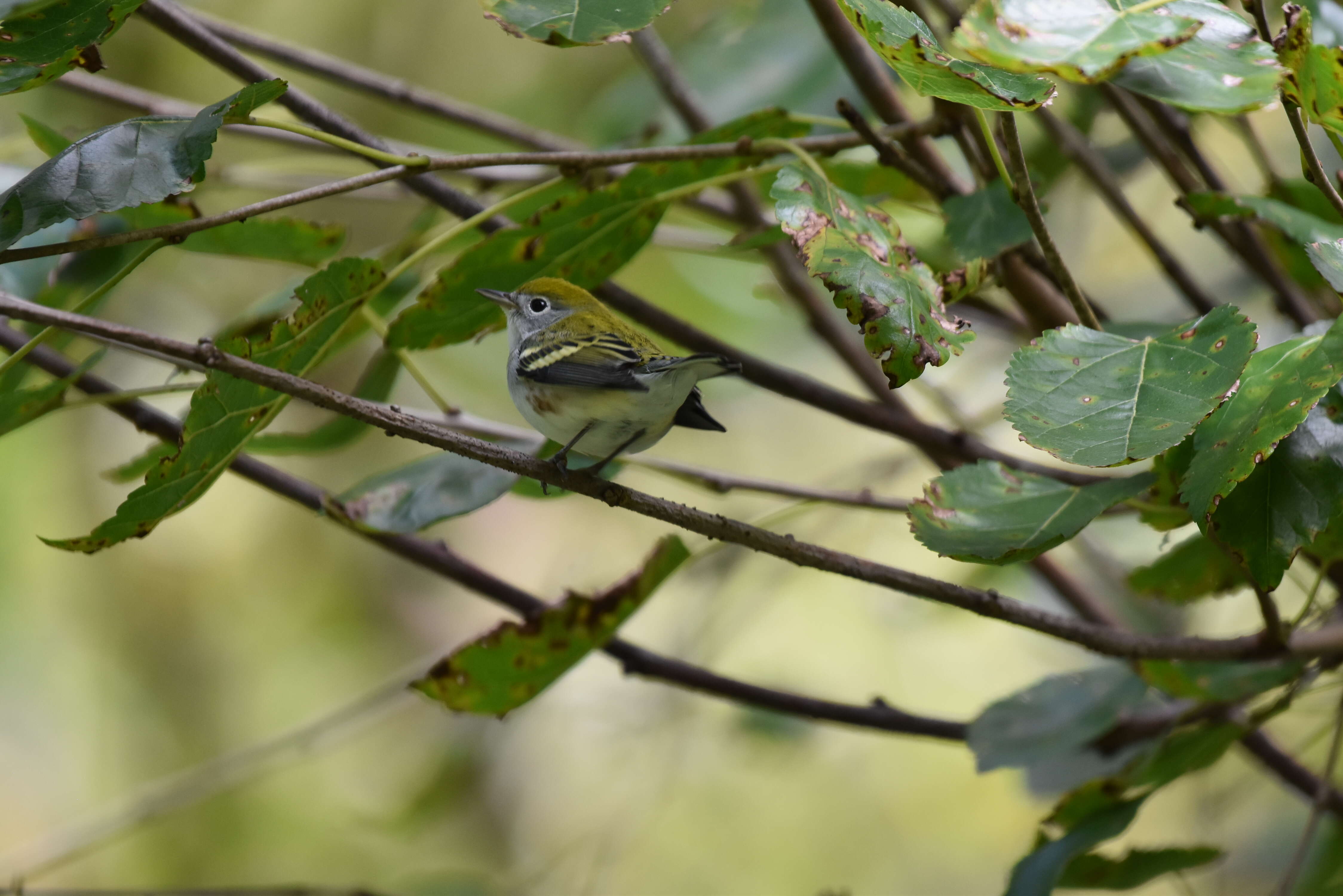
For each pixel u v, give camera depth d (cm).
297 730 1267
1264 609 504
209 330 1377
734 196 820
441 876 960
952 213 568
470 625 1628
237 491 1666
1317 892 727
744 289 1298
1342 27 616
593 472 659
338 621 1652
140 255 454
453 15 1445
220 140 1288
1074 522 464
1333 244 455
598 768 1334
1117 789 608
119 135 450
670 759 1112
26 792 1508
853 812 1471
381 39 1452
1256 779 1045
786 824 1456
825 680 1413
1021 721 674
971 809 1481
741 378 1267
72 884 1472
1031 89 416
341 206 1449
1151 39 356
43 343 628
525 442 722
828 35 651
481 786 1320
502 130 827
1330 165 929
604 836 1050
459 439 486
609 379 634
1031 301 639
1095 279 1288
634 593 614
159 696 1593
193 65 1346
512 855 1312
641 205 607
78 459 1557
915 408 1152
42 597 1575
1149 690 760
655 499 506
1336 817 727
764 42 962
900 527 1311
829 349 952
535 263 621
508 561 1571
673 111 920
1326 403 465
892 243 473
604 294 701
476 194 853
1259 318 932
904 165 591
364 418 462
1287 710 639
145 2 575
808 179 475
